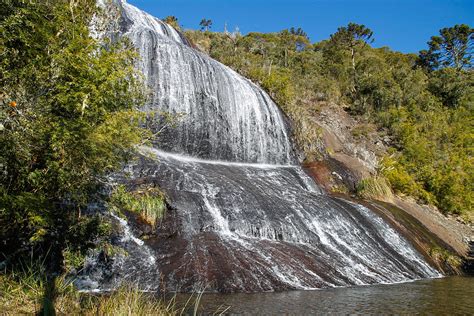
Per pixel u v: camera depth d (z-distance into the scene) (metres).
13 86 5.97
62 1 7.77
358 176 23.94
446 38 65.62
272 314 6.88
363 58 50.31
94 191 7.22
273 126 25.12
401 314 7.35
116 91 7.31
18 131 5.71
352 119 34.50
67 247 6.91
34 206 5.79
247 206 13.36
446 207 25.66
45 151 6.12
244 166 20.70
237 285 8.98
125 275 8.59
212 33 44.88
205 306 7.23
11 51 6.18
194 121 20.20
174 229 10.70
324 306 7.71
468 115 41.84
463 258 18.16
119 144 7.09
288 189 17.81
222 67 24.83
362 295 9.12
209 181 14.39
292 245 12.23
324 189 20.94
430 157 29.92
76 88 6.55
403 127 32.53
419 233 18.36
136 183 11.72
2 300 5.14
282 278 9.82
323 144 26.59
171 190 12.25
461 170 28.95
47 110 6.25
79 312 5.48
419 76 47.78
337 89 38.34
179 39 30.11
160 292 8.17
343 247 13.41
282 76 31.97
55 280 6.54
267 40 60.19
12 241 6.54
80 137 6.18
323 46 63.94
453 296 9.55
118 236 9.36
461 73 53.78
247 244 11.29
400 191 25.23
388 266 13.25
